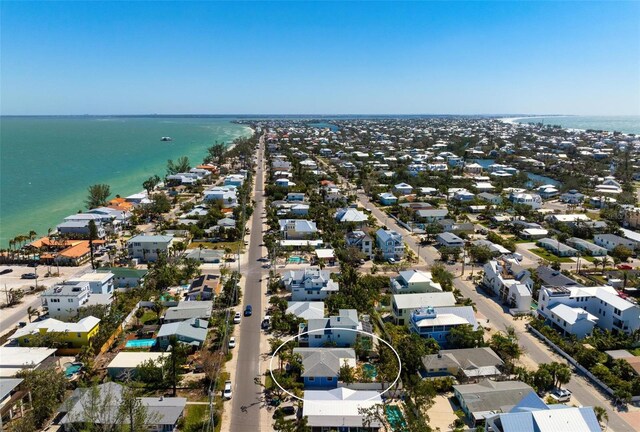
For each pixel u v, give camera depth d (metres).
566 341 79.75
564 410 51.59
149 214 169.25
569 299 87.88
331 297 92.25
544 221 163.00
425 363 69.81
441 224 149.25
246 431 57.69
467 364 69.69
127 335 81.69
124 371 67.81
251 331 83.44
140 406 55.06
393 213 177.62
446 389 66.00
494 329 85.19
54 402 59.94
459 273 114.31
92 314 82.56
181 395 64.88
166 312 85.81
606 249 132.50
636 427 58.53
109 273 99.25
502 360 72.12
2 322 87.19
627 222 162.25
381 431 57.34
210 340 80.19
